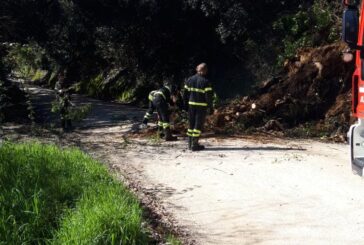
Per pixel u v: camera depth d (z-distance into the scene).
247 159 10.46
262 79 16.75
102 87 30.80
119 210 5.82
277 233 6.24
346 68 14.09
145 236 5.70
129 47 26.66
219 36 20.88
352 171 8.48
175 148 11.91
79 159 8.99
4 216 5.59
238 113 14.70
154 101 13.16
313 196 7.77
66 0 21.83
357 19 6.88
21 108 18.94
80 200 6.44
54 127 16.39
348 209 7.11
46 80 37.44
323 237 6.08
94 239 5.14
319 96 14.30
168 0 21.23
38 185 6.78
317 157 10.52
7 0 20.64
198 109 11.34
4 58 19.17
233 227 6.50
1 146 9.08
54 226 5.84
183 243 5.92
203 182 8.75
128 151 11.60
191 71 23.16
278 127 14.04
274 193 8.00
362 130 7.81
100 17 22.61
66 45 27.25
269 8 19.17
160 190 8.27
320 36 15.35
